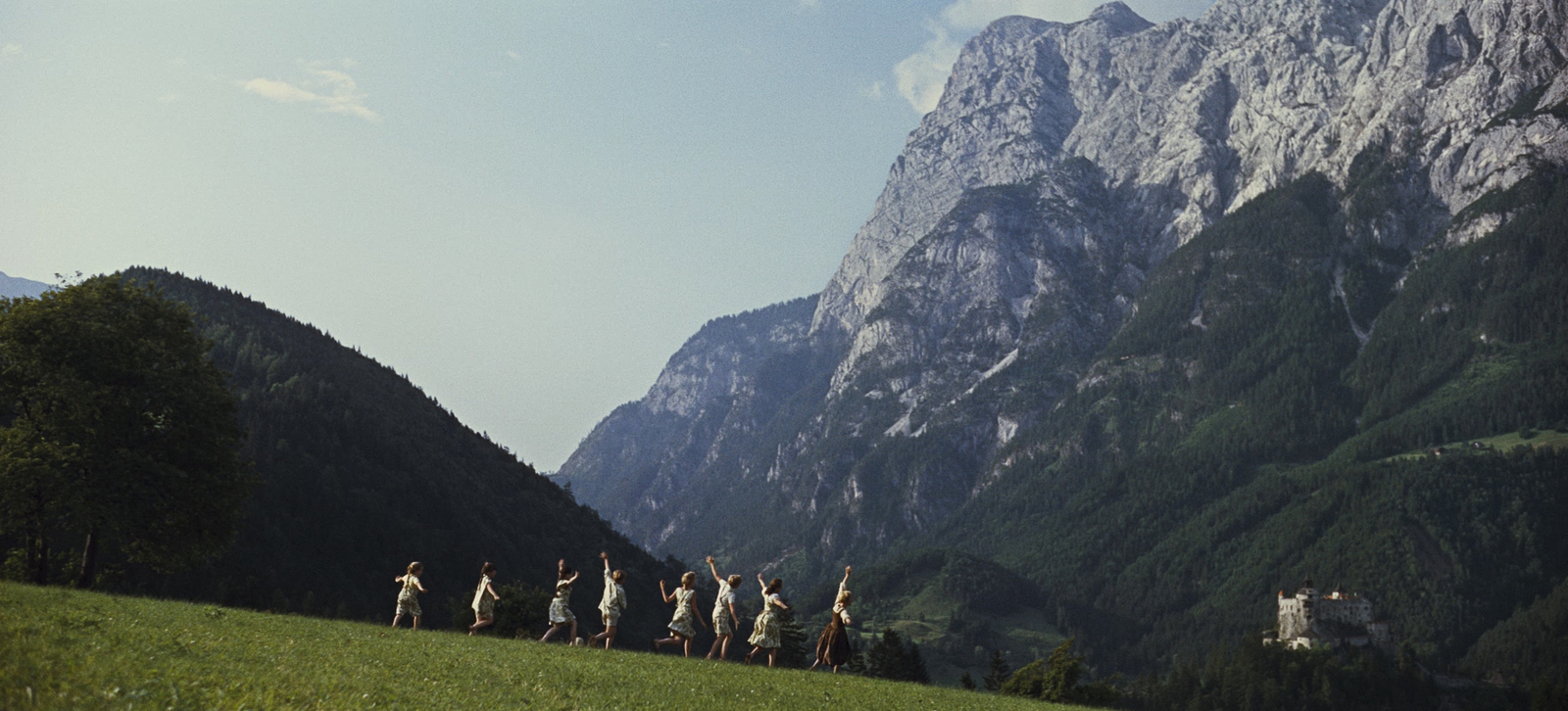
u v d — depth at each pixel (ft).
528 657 94.07
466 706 61.82
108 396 202.90
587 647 117.80
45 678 47.67
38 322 203.62
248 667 64.39
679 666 103.65
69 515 201.16
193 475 216.95
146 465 204.85
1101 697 398.42
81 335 204.23
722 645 124.67
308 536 577.43
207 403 221.05
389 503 655.35
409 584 134.21
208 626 86.63
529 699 67.56
